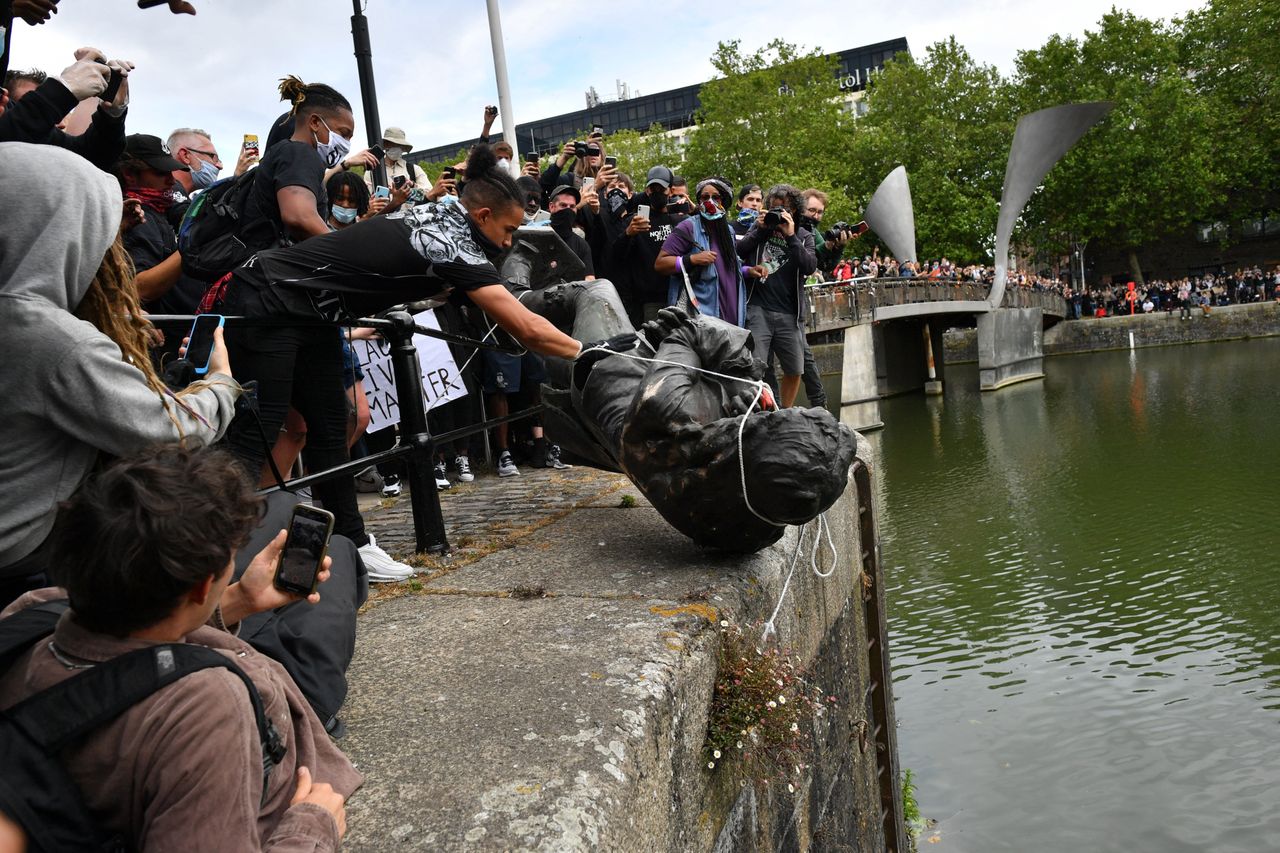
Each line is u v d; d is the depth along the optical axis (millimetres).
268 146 4062
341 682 2158
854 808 4812
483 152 3176
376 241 3072
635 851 2023
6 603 1897
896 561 16328
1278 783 9180
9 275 1729
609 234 6633
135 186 4105
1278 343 42562
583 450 3955
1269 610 12797
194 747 1223
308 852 1412
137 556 1233
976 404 32750
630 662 2525
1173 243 56625
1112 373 39094
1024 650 12531
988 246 46531
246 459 3096
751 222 7656
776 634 3430
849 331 27516
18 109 2631
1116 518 17141
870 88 49531
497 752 2078
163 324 3404
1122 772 9773
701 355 3289
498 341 4332
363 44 6789
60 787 1213
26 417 1750
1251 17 49469
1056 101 47750
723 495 3059
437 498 3807
